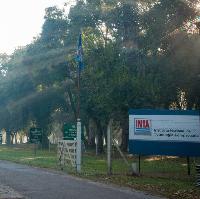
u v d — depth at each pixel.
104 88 47.16
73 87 63.12
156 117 24.38
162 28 40.62
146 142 24.41
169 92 43.94
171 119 24.30
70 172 24.89
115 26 50.66
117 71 47.22
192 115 24.25
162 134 24.34
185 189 18.02
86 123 67.12
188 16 39.91
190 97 42.78
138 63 46.34
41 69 64.56
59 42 62.56
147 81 44.16
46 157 41.38
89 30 55.19
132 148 24.45
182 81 41.25
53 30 62.25
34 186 18.00
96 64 49.38
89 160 39.94
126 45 48.75
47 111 73.31
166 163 37.09
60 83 65.38
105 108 47.03
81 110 57.97
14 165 30.00
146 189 17.72
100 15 53.31
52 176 22.39
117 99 45.72
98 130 58.91
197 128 24.20
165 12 40.50
